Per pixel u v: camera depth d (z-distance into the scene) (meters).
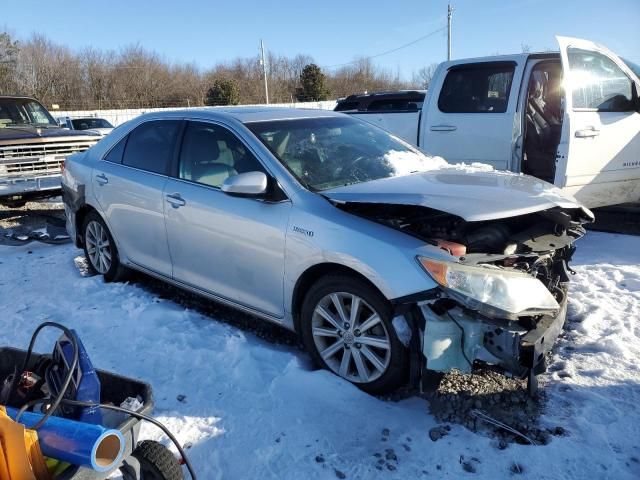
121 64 54.78
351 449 2.80
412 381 2.99
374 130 4.63
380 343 3.15
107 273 5.25
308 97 55.06
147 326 4.23
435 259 2.88
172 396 3.30
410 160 4.19
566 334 3.92
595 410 3.01
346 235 3.19
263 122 4.10
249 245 3.70
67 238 6.97
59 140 8.98
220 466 2.71
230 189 3.50
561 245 3.51
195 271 4.20
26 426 2.13
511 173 3.98
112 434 2.02
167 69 57.91
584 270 5.17
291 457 2.76
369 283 3.14
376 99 10.77
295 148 3.90
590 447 2.73
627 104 6.02
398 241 3.04
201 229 4.03
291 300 3.54
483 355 2.87
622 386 3.22
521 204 3.12
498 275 2.91
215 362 3.66
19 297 4.98
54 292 5.07
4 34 47.28
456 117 6.42
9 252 6.55
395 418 3.03
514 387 3.24
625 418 2.93
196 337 4.00
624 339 3.78
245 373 3.51
